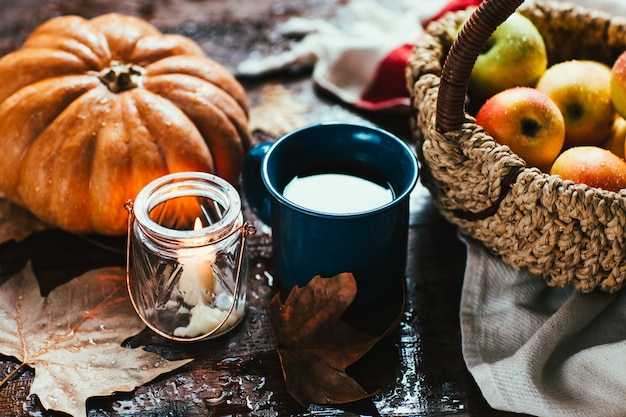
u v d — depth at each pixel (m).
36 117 0.60
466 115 0.56
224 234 0.56
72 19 0.66
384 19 0.80
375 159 0.60
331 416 0.55
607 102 0.60
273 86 0.76
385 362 0.58
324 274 0.58
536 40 0.61
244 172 0.60
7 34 0.79
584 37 0.65
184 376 0.57
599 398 0.54
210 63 0.66
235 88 0.66
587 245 0.54
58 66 0.63
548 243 0.55
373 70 0.74
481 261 0.61
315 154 0.61
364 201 0.58
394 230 0.57
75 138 0.60
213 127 0.63
